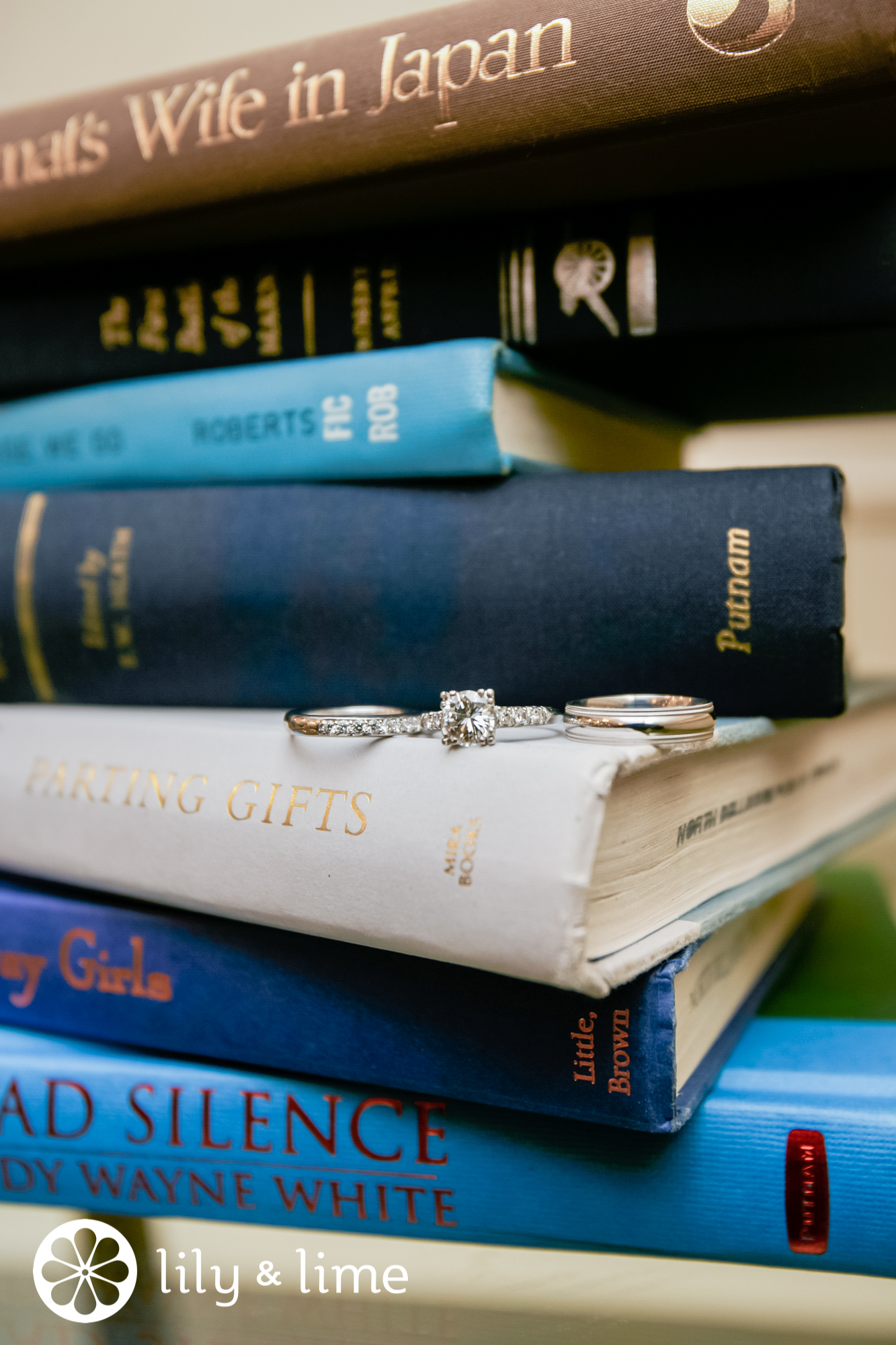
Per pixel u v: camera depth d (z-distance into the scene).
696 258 0.28
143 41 0.53
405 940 0.25
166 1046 0.29
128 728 0.29
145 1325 0.27
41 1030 0.31
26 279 0.34
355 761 0.26
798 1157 0.26
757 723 0.28
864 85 0.25
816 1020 0.30
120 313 0.33
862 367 0.31
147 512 0.32
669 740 0.25
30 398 0.34
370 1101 0.28
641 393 0.34
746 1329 0.27
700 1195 0.26
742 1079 0.27
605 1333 0.27
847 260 0.28
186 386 0.32
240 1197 0.28
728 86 0.26
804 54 0.25
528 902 0.24
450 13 0.28
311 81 0.29
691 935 0.26
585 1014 0.26
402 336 0.30
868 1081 0.27
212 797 0.27
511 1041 0.26
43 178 0.31
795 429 0.44
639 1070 0.25
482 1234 0.27
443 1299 0.28
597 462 0.33
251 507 0.31
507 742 0.26
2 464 0.35
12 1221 0.32
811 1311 0.28
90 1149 0.29
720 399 0.35
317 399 0.31
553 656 0.29
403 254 0.30
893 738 0.41
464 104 0.28
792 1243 0.26
